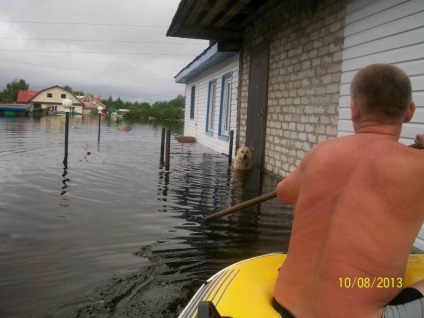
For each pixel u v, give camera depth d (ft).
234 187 24.76
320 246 5.57
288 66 27.02
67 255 13.01
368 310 5.27
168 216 17.89
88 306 9.82
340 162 5.70
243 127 37.22
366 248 5.25
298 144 25.49
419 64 14.80
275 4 28.73
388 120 5.79
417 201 5.29
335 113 20.95
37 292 10.43
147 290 10.71
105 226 16.26
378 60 17.28
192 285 11.03
